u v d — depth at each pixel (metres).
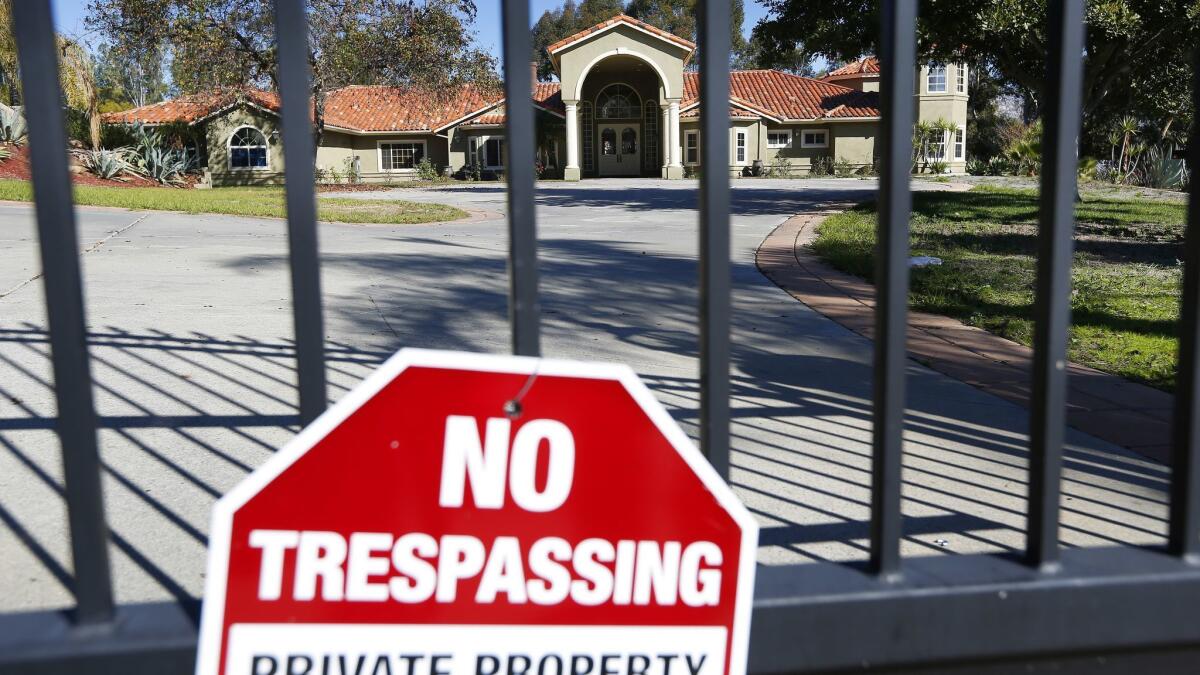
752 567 1.22
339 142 35.38
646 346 5.14
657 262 8.96
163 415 3.50
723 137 1.18
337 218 13.83
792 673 1.25
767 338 5.40
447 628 1.14
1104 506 2.77
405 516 1.11
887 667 1.28
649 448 1.18
